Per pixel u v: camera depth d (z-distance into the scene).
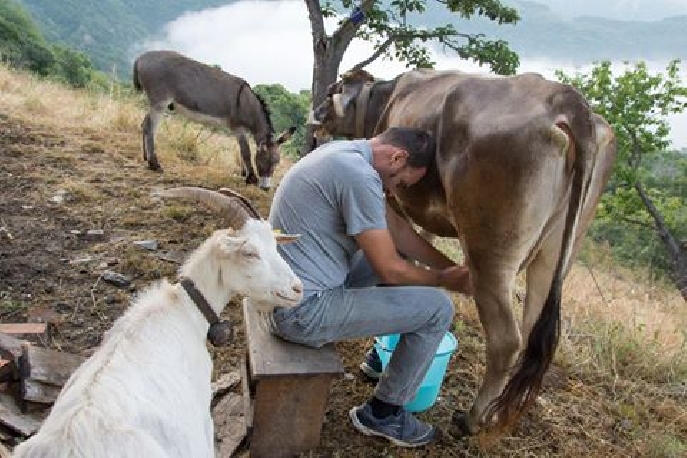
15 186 6.61
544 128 3.29
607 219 19.83
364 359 4.45
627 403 4.56
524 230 3.44
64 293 4.79
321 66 11.60
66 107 10.01
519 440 3.98
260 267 2.82
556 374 4.72
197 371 2.70
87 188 6.76
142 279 5.11
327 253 3.35
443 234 4.22
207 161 9.01
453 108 3.66
